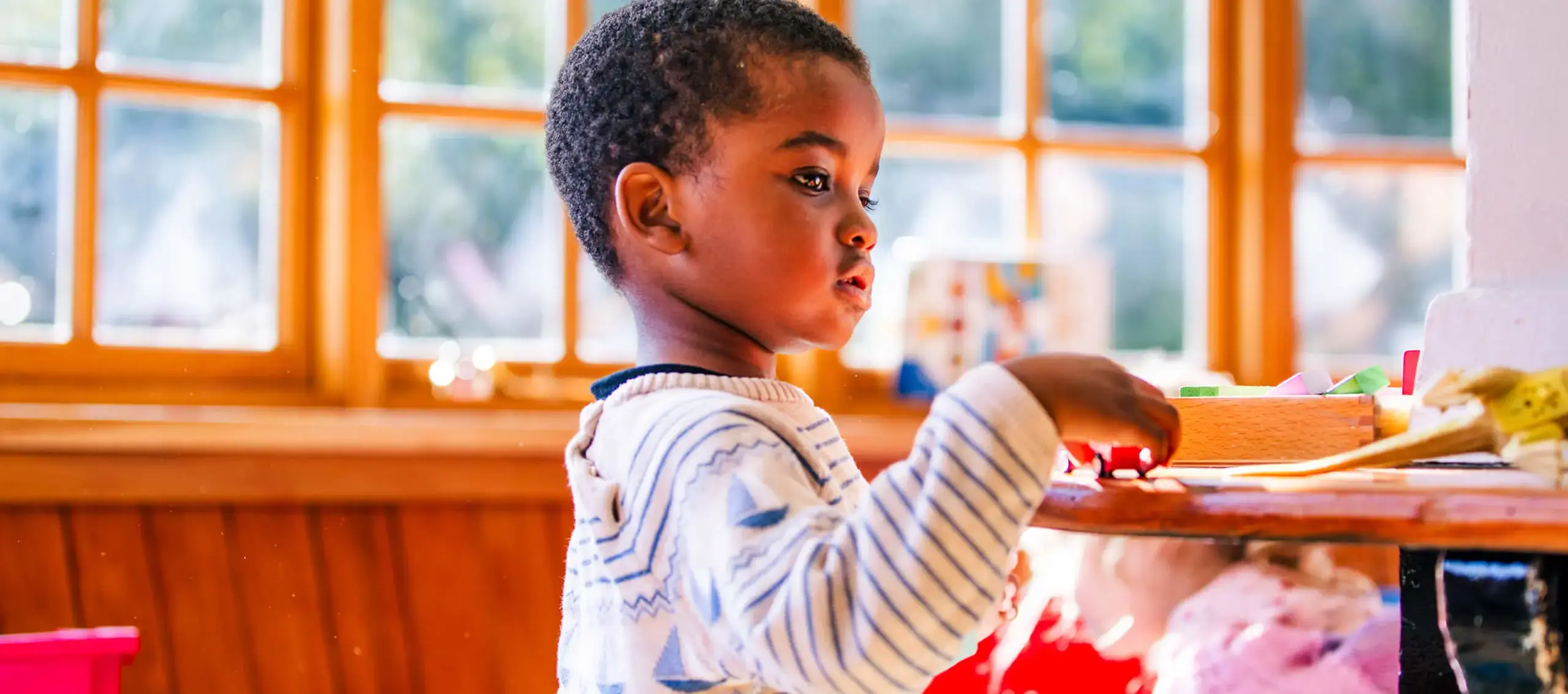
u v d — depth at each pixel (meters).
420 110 1.86
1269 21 2.16
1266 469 0.66
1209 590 1.28
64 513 1.56
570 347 1.92
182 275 1.79
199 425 1.59
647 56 0.81
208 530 1.62
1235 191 2.18
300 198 1.83
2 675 1.00
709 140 0.78
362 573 1.67
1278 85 2.16
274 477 1.63
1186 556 1.42
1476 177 0.92
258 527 1.64
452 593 1.71
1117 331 2.15
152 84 1.76
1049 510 0.59
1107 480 0.62
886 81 2.05
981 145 2.08
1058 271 2.03
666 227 0.80
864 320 2.04
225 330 1.81
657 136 0.80
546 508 1.76
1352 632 1.14
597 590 0.74
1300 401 0.77
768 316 0.78
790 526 0.60
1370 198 2.20
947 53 2.08
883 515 0.56
